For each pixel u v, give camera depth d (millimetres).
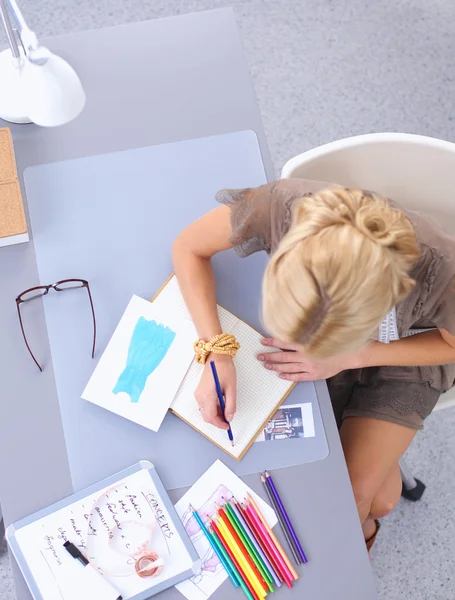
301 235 889
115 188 1247
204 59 1339
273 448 1133
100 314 1177
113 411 1124
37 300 1174
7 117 1257
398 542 1816
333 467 1128
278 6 2223
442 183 1260
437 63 2221
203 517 1095
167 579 1058
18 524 1070
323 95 2145
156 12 2172
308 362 1161
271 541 1081
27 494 1091
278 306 905
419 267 1046
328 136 2105
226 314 1197
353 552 1088
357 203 923
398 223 920
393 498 1410
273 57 2170
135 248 1218
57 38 1330
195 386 1155
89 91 1300
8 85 1218
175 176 1264
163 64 1330
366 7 2244
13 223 1174
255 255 1246
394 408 1326
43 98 920
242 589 1064
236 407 1149
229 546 1074
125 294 1191
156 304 1183
